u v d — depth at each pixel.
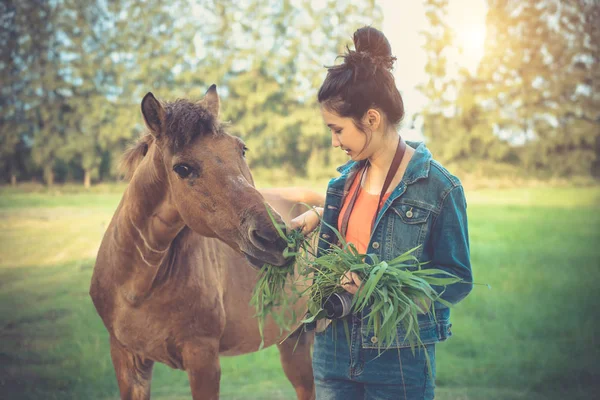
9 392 3.78
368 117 1.47
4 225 10.16
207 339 2.21
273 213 1.74
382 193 1.54
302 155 15.46
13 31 15.17
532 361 4.32
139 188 1.99
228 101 15.44
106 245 2.21
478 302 5.97
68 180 15.56
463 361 4.39
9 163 15.28
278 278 1.73
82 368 4.29
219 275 2.37
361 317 1.53
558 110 15.65
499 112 15.73
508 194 13.99
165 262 2.08
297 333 2.75
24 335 5.08
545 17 15.44
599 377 4.00
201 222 1.84
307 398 3.00
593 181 15.38
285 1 15.55
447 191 1.48
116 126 15.26
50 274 7.37
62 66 15.37
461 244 1.49
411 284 1.39
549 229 9.93
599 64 15.55
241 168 1.87
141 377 2.32
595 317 5.41
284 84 15.76
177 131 1.81
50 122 15.26
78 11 15.21
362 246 1.58
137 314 2.12
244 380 4.25
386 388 1.52
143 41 15.45
